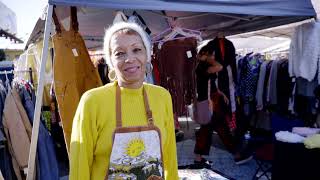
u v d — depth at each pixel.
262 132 4.98
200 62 4.05
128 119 1.39
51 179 2.94
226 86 4.10
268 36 7.72
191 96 3.43
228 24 5.23
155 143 1.42
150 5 2.69
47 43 2.41
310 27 3.56
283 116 4.17
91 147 1.38
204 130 4.41
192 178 2.95
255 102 5.00
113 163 1.35
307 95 3.75
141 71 1.42
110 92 1.40
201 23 5.22
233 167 4.55
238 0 3.08
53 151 3.01
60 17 3.49
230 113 4.24
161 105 1.51
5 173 2.84
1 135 2.78
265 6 3.24
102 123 1.36
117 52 1.39
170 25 3.48
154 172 1.41
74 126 1.40
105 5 2.54
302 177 3.06
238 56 5.79
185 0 2.83
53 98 4.07
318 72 3.58
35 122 2.53
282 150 3.19
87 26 5.31
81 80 2.80
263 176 4.11
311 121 3.86
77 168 1.36
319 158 2.98
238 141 4.63
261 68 4.93
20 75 4.08
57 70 2.59
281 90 4.53
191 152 5.43
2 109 2.91
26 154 2.82
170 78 3.27
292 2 3.39
